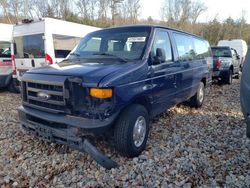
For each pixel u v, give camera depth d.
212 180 3.40
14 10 35.06
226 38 51.84
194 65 6.23
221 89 10.75
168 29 5.18
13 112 6.75
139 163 3.81
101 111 3.43
